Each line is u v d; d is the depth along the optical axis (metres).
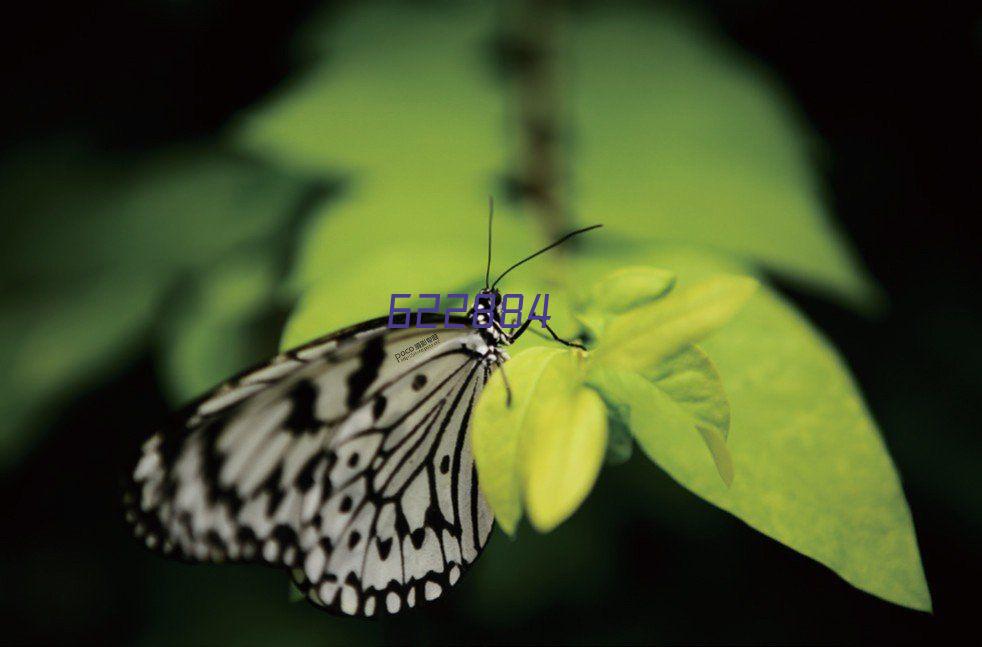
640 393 0.56
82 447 0.70
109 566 0.72
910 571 0.56
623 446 0.56
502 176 0.62
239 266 0.66
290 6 0.69
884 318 0.67
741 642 0.70
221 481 0.58
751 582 0.70
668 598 0.69
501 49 0.65
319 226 0.60
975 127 0.68
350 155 0.62
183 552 0.58
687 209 0.61
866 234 0.68
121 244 0.67
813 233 0.61
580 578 0.67
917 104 0.68
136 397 0.70
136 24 0.69
